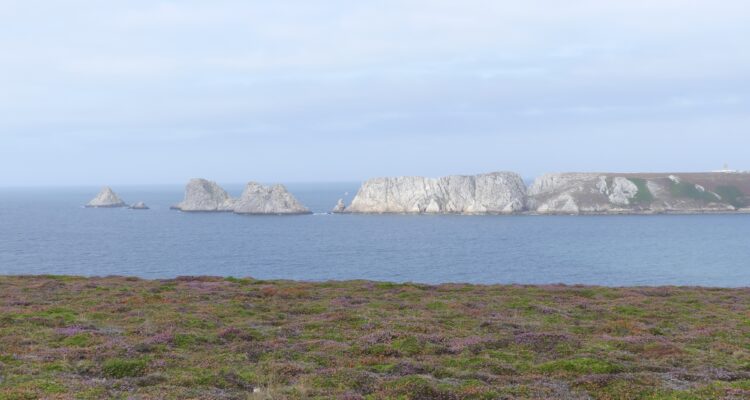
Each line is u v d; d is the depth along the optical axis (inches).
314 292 1879.9
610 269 5762.8
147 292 1787.6
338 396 741.3
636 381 846.5
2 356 927.0
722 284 4840.1
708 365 973.8
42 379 789.2
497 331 1249.4
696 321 1428.4
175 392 745.0
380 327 1264.8
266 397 732.0
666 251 7293.3
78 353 970.7
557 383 851.4
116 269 5575.8
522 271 5615.2
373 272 5482.3
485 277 5216.5
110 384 782.5
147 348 1020.5
